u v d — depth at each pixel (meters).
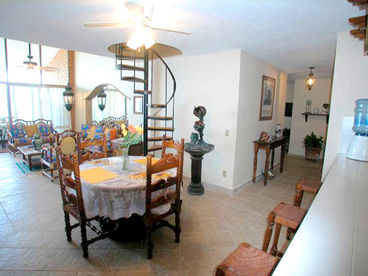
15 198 3.45
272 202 3.54
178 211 2.37
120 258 2.17
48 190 3.78
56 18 2.43
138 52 4.11
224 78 3.76
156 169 2.02
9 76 7.33
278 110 5.39
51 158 4.14
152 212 2.23
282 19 2.28
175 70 4.44
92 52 4.21
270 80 4.74
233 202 3.50
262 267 1.08
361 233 0.93
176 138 4.57
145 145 4.10
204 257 2.22
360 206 1.20
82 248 2.15
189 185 3.82
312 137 6.50
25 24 2.63
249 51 3.66
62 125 8.39
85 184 2.11
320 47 3.30
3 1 2.00
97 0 1.96
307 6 1.96
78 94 8.22
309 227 0.98
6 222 2.76
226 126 3.82
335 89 2.65
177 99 4.47
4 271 1.96
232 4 1.95
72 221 2.80
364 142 2.26
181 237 2.54
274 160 5.61
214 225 2.82
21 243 2.36
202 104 4.10
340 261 0.75
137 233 2.54
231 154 3.80
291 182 4.54
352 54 2.54
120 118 8.78
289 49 3.46
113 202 2.06
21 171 4.79
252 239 2.54
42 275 1.93
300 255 0.78
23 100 7.60
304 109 6.84
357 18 2.00
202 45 3.34
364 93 2.50
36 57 7.75
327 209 1.16
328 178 1.71
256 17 2.23
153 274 1.98
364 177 1.74
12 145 6.09
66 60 8.21
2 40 7.05
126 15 2.32
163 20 2.35
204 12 2.13
